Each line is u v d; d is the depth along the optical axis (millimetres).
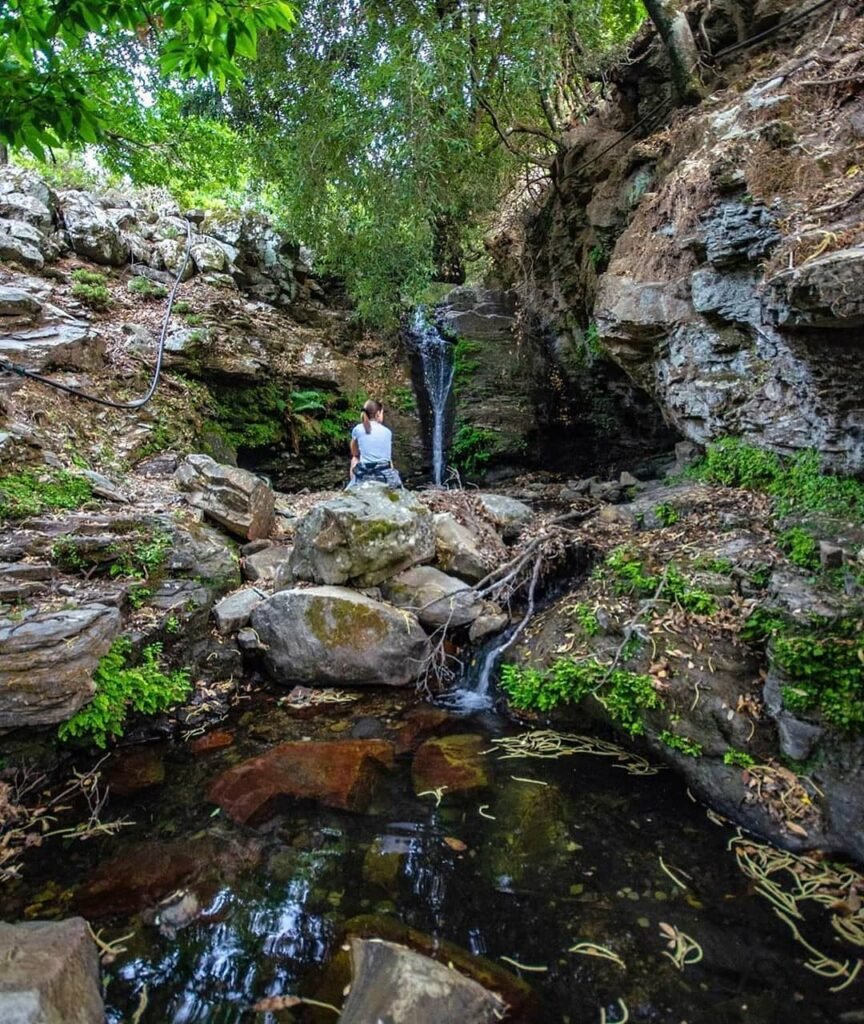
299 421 9062
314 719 3766
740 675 3129
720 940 2152
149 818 2832
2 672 2904
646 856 2578
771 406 4543
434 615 4484
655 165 6152
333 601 4184
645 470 7938
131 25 2379
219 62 2561
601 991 1958
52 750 3137
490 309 10477
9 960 1771
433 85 6203
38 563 3777
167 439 6699
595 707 3543
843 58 4504
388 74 6176
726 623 3359
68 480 4879
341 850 2623
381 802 2953
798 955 2086
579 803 2945
